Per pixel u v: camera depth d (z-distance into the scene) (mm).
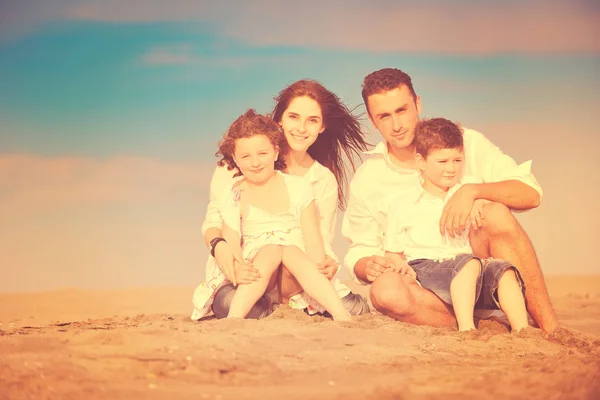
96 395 3844
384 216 6504
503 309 5617
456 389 3959
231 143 6094
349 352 4781
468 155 6344
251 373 4246
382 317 5930
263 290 5875
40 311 10133
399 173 6461
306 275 5887
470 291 5609
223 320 5461
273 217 6105
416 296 5773
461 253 5910
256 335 5043
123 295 11758
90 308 10492
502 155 6273
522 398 3832
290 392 3902
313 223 6211
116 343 4801
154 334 5031
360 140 6734
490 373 4344
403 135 6270
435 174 5949
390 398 3768
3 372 4215
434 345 5055
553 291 11703
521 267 5746
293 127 6352
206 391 3912
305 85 6398
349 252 6566
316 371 4340
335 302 5836
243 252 6113
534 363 4625
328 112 6469
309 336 5078
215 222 6320
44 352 4637
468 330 5496
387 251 6098
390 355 4766
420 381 4113
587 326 7227
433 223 5992
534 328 5508
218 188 6363
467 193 5859
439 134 5910
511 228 5754
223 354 4527
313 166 6527
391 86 6211
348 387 4023
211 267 6199
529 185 6027
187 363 4328
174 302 11250
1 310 10180
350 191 6625
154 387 3977
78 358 4480
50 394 3857
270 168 6094
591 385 4031
